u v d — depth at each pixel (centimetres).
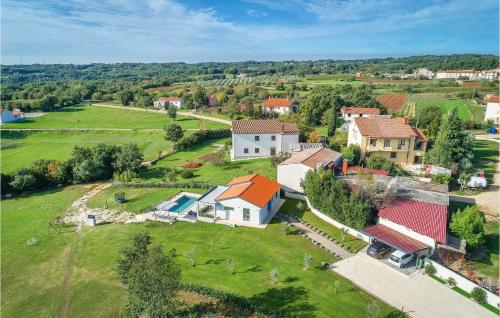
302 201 4931
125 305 2912
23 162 8669
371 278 3195
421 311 2777
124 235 4188
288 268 3356
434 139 7169
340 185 4188
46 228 4606
